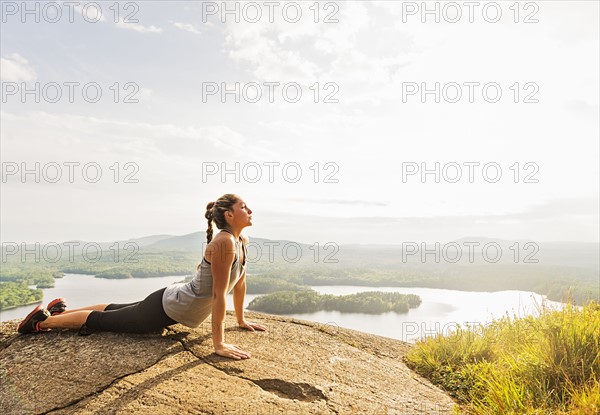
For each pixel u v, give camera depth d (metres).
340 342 3.78
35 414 2.19
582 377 2.79
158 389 2.40
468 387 3.12
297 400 2.47
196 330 3.42
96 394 2.36
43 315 3.20
